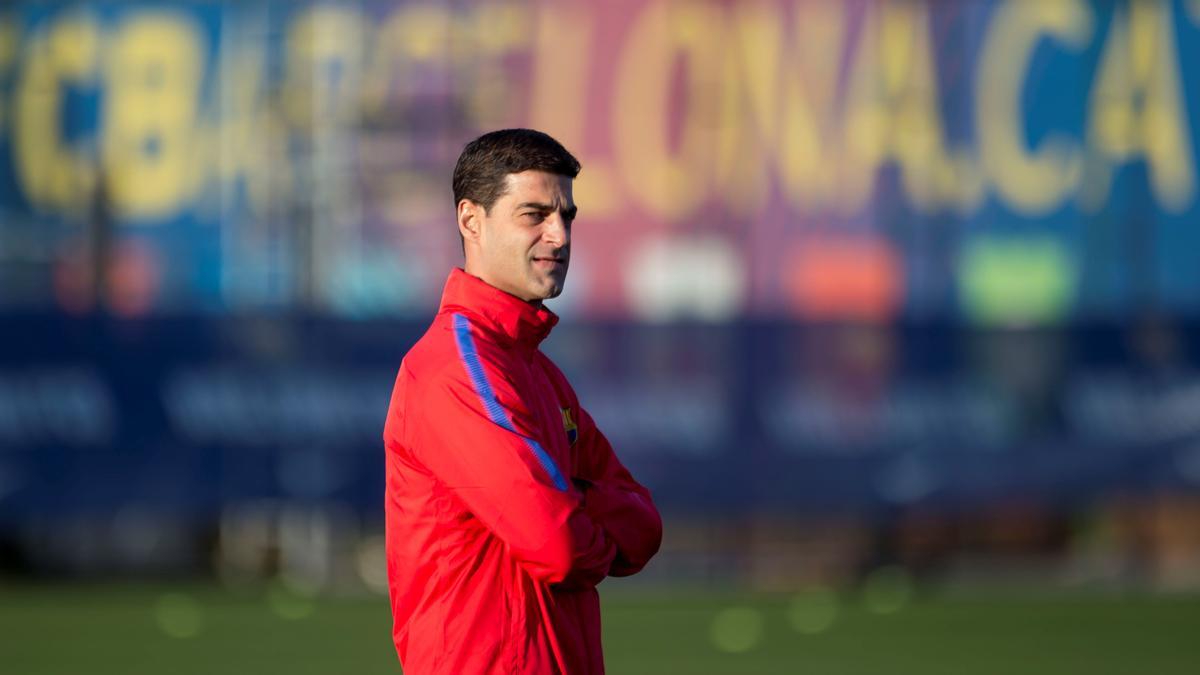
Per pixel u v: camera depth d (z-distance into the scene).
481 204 8.76
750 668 26.09
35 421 33.75
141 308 33.88
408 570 8.61
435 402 8.38
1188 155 35.12
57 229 33.78
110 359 33.81
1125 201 35.03
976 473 34.78
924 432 34.75
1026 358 34.84
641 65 34.44
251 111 33.97
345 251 34.00
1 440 33.69
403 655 8.68
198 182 33.94
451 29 34.06
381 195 33.97
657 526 9.12
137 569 38.66
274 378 34.00
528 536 8.15
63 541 38.41
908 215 34.72
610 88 34.44
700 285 34.56
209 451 33.91
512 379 8.55
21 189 33.72
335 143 33.97
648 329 34.47
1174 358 34.97
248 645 28.28
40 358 33.72
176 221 33.91
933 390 34.78
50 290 33.78
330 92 34.00
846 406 34.69
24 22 33.75
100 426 33.81
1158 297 35.03
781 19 34.69
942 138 34.81
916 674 25.64
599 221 34.44
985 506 34.78
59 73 33.84
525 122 34.31
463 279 8.83
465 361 8.45
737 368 34.56
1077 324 34.94
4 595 35.31
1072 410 34.88
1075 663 26.78
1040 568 40.56
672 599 35.38
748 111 34.62
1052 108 34.97
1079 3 35.00
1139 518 40.31
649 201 34.47
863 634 29.98
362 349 34.00
